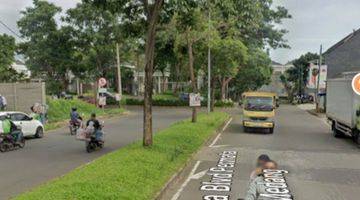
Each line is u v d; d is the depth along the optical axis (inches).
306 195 462.6
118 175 470.9
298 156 740.7
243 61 1668.3
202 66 1683.1
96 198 375.2
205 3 697.0
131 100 2459.4
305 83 3742.6
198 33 1165.1
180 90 3147.1
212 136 1019.9
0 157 703.7
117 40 1889.8
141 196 403.9
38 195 385.4
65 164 636.7
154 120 1471.5
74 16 1957.4
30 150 785.6
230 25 1321.4
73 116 1062.4
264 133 1121.4
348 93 920.3
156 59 1923.0
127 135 1021.8
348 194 469.4
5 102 1273.4
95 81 2121.1
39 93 1327.5
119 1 704.4
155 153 637.9
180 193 462.3
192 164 641.0
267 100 1140.5
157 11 666.8
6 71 1707.7
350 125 898.1
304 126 1352.1
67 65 2047.2
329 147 861.8
